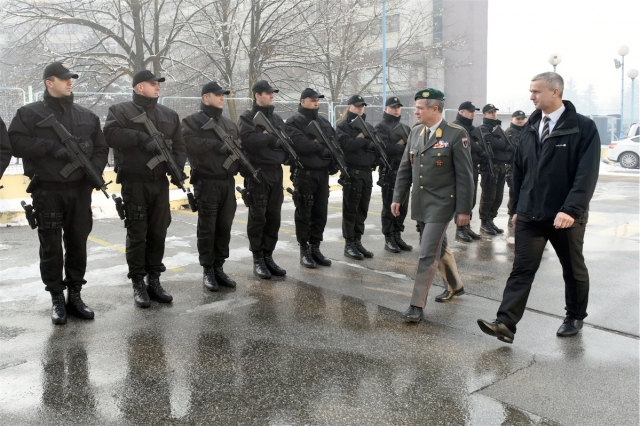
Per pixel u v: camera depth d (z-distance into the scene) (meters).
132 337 4.08
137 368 3.57
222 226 5.28
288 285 5.46
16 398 3.17
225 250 5.36
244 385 3.34
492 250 7.14
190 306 4.79
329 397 3.20
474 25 33.62
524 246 4.02
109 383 3.36
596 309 4.84
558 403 3.15
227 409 3.06
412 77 30.08
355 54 22.66
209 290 5.23
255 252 5.70
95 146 4.52
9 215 8.81
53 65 4.18
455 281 4.95
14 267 6.08
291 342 4.01
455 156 4.43
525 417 2.99
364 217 6.70
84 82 18.72
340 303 4.91
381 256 6.76
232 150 5.17
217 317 4.52
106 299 4.97
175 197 10.92
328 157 5.94
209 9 20.30
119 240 7.54
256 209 5.57
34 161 4.17
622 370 3.60
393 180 6.88
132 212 4.66
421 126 4.81
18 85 19.30
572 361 3.73
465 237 7.67
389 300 5.02
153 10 20.84
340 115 15.79
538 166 3.95
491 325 3.92
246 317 4.52
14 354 3.76
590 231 8.48
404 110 19.02
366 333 4.21
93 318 4.47
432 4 30.70
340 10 21.28
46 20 18.45
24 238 7.72
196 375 3.47
